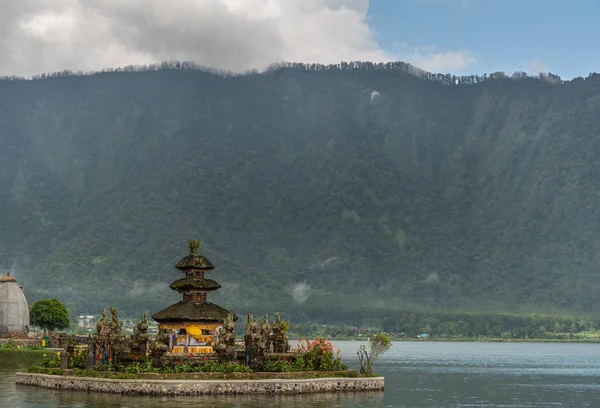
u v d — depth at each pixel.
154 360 95.62
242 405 83.12
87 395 90.75
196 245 105.94
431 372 199.38
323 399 90.75
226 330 98.38
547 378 181.00
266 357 99.38
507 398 119.69
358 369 186.75
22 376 104.88
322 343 105.88
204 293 105.25
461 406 103.31
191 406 81.38
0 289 192.12
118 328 100.38
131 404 82.88
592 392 135.75
